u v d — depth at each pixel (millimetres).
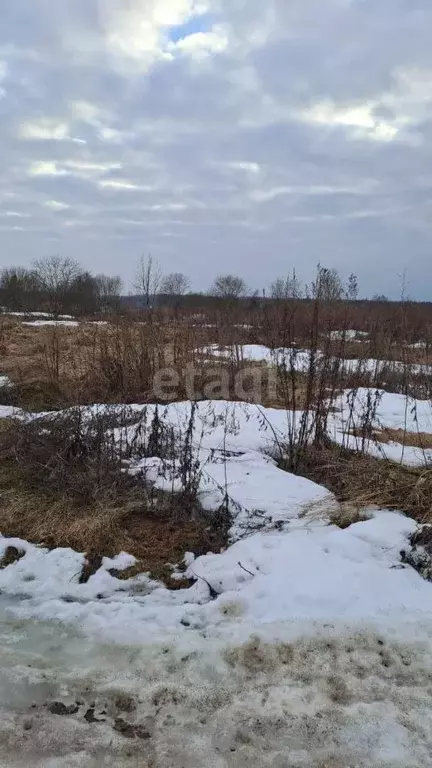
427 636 2830
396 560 3510
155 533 3975
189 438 4992
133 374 7863
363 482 4523
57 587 3344
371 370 8500
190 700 2430
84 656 2703
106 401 6746
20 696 2443
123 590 3344
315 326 5859
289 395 7449
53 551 3689
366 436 5887
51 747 2184
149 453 5324
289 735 2254
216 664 2641
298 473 5078
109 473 4613
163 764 2113
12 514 4152
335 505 4188
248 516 4078
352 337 8734
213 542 3850
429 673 2596
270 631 2863
